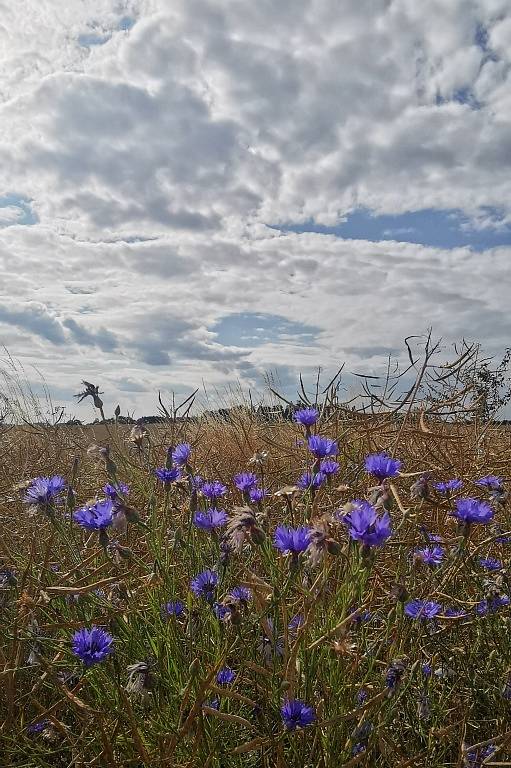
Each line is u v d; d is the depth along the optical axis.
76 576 0.60
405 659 0.47
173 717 0.48
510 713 0.55
